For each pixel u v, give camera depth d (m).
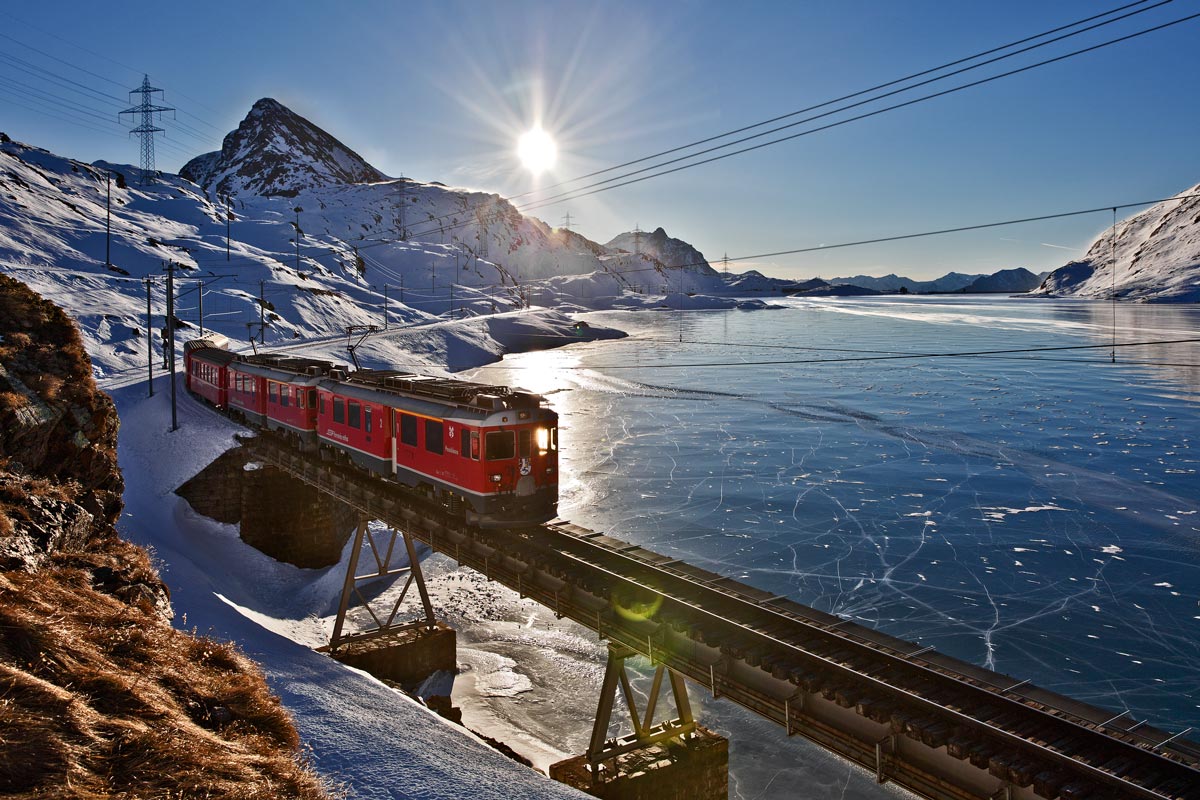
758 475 64.56
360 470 33.50
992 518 53.31
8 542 15.14
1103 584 42.62
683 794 22.50
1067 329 188.50
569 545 24.06
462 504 24.81
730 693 16.59
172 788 9.32
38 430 21.70
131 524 38.16
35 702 9.66
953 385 106.12
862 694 14.37
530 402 24.30
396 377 30.09
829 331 197.75
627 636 19.00
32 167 179.25
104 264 131.88
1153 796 10.86
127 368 82.69
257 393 42.56
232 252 168.25
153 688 12.12
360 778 13.90
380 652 32.25
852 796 26.56
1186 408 86.25
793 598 40.97
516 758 25.88
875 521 52.94
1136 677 33.31
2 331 25.39
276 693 17.34
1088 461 66.12
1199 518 52.50
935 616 39.00
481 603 41.34
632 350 166.50
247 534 42.56
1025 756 12.25
